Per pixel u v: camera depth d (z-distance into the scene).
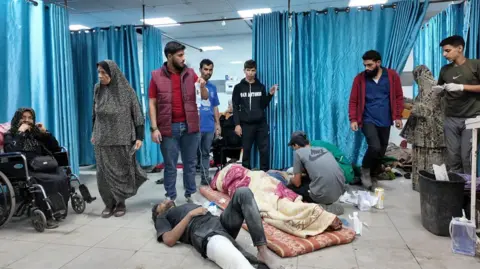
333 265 1.82
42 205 2.46
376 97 3.31
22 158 2.44
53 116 3.75
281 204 2.38
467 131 2.82
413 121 3.37
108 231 2.40
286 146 4.18
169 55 2.73
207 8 6.22
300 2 5.91
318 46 4.02
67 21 3.92
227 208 1.92
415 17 3.73
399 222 2.50
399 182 3.79
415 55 5.47
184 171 3.01
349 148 4.00
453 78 2.86
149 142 4.73
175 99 2.80
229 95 8.34
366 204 2.80
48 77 3.74
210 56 8.98
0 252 2.06
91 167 5.15
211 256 1.78
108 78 2.63
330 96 4.01
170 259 1.92
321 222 2.18
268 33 4.15
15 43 3.37
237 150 4.45
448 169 3.06
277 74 4.14
